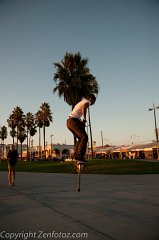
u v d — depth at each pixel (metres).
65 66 34.31
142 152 58.38
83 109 5.22
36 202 5.77
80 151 5.19
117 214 4.45
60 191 7.61
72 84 33.28
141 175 14.11
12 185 10.11
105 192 7.14
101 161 27.11
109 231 3.53
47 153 95.94
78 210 4.81
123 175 14.47
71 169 20.73
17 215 4.52
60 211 4.75
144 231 3.51
